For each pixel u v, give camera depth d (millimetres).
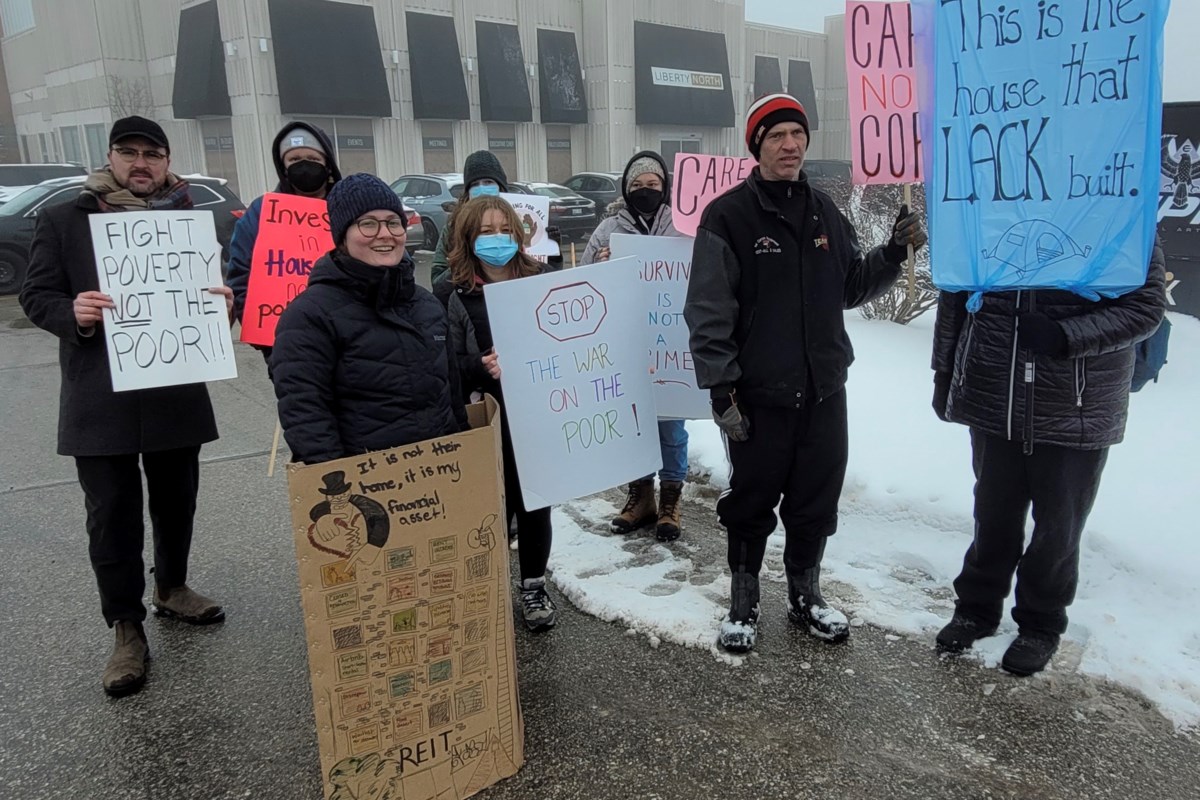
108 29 24422
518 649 2938
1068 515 2553
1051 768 2254
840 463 2803
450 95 23609
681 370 3562
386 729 2061
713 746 2389
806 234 2637
